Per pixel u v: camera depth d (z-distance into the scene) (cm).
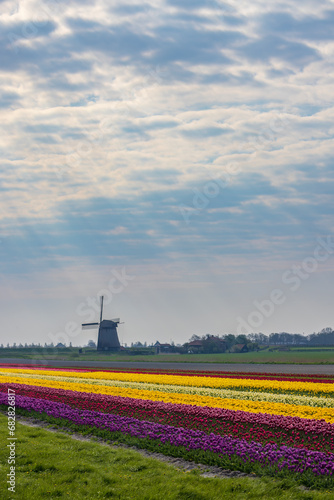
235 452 2230
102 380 6381
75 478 1936
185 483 1888
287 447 2283
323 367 9038
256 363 11000
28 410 3584
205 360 13000
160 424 2933
